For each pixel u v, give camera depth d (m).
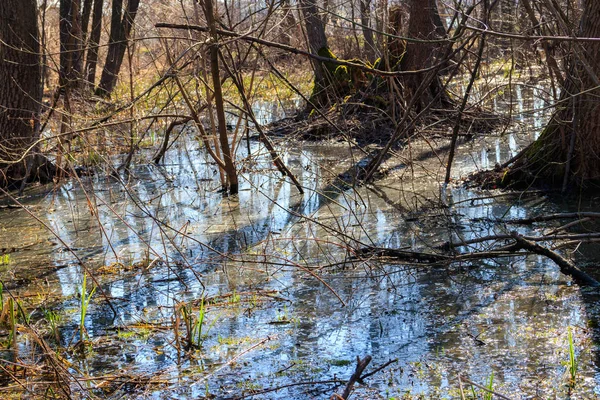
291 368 4.74
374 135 12.88
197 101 10.68
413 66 12.87
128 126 13.27
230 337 5.29
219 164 9.62
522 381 4.35
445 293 5.86
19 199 10.23
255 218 8.61
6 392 4.58
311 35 15.88
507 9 11.65
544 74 10.51
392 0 13.45
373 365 4.72
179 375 4.75
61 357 4.97
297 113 15.00
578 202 8.22
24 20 10.90
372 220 8.18
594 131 8.41
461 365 4.62
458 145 12.09
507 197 8.73
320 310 5.71
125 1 17.48
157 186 10.65
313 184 10.27
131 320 5.74
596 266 6.14
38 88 11.15
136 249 7.59
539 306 5.45
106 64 17.70
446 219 7.99
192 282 6.55
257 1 10.29
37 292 6.47
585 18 8.16
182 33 11.42
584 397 4.12
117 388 4.62
